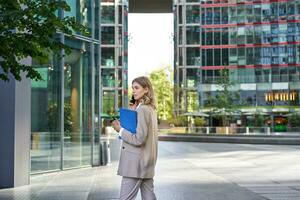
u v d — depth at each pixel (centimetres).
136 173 490
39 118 1455
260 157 2252
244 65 8044
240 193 1073
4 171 1152
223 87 7056
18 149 1159
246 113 7900
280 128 5447
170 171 1584
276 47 7956
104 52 8938
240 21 8081
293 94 7856
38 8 627
